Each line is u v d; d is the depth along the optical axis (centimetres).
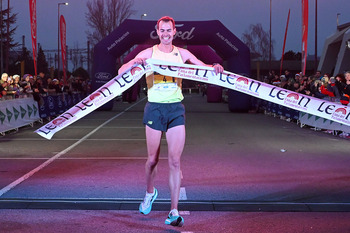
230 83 470
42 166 798
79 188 627
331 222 479
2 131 1301
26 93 1639
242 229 455
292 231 449
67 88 2278
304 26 2003
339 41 3391
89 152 971
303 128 1523
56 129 461
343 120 484
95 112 2372
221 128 1503
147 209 480
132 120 1870
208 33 2212
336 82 1377
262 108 2320
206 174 729
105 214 505
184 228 457
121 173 733
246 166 800
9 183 656
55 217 493
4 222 475
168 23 457
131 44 2342
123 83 456
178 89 458
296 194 598
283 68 6562
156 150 459
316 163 834
